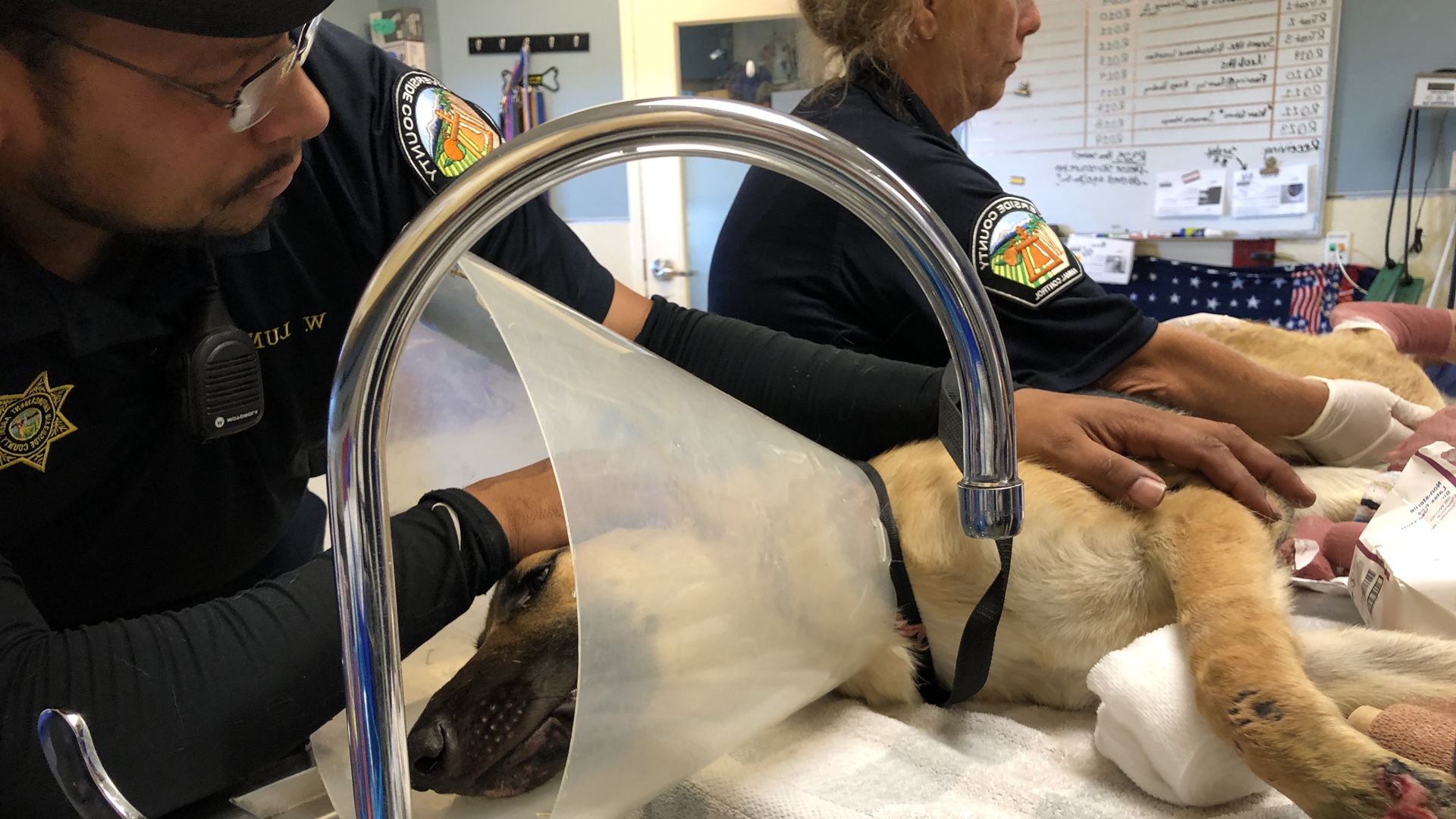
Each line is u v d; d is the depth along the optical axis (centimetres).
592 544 65
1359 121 285
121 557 96
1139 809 73
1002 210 121
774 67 369
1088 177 324
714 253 155
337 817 73
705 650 73
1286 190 293
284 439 103
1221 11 292
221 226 75
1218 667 75
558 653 86
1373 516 102
